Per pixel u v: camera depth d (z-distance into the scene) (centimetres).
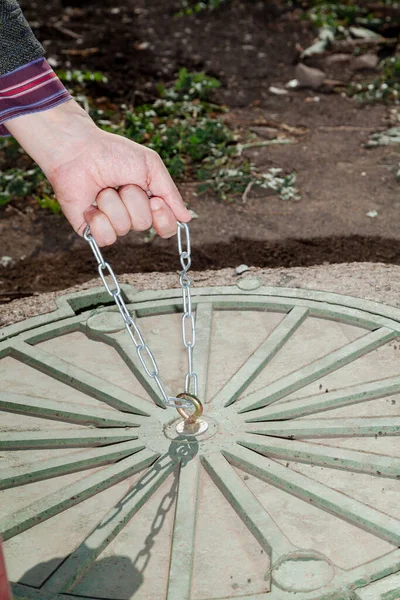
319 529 107
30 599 101
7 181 200
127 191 102
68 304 147
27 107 101
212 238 177
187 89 253
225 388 126
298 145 218
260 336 138
